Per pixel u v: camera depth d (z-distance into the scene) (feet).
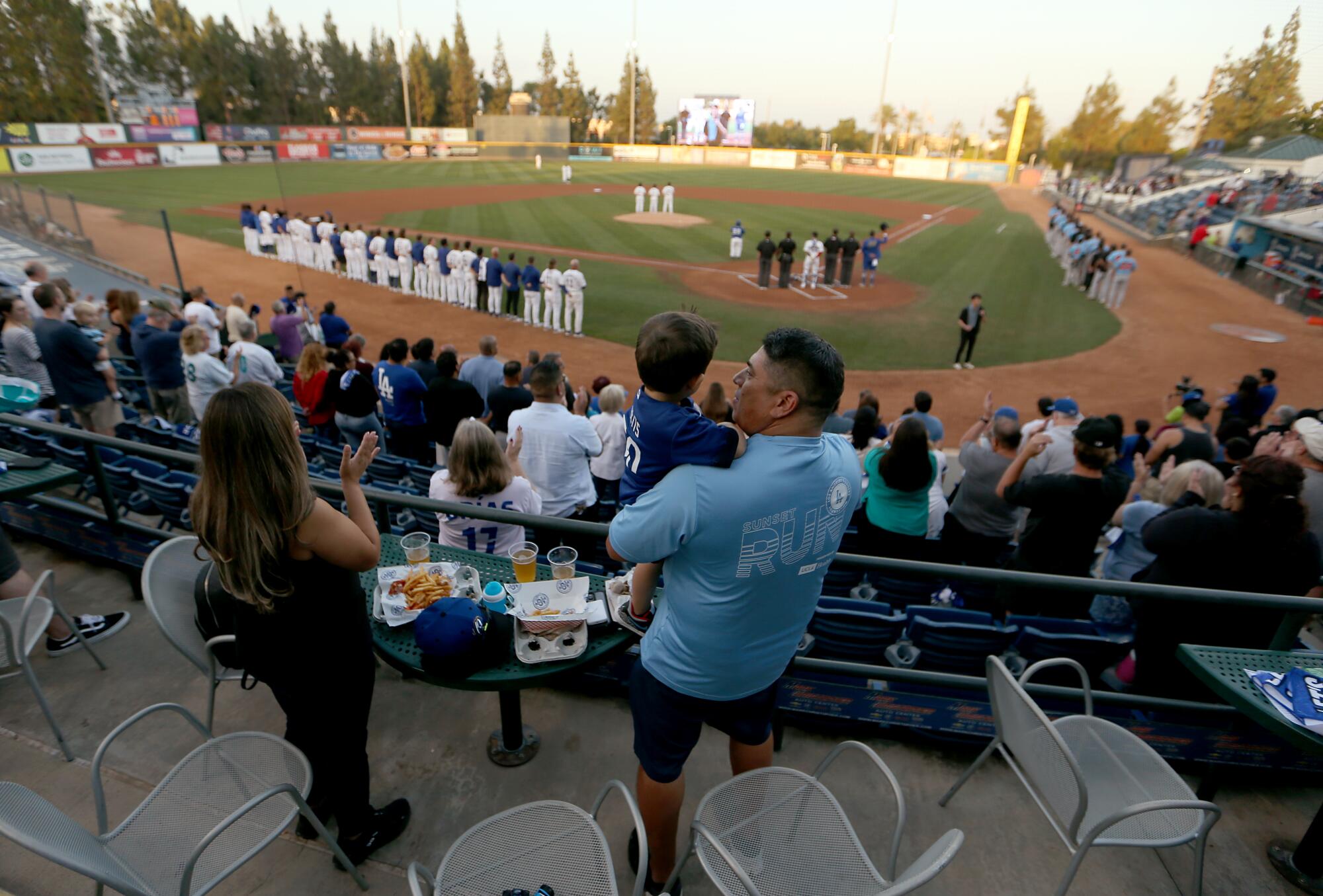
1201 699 11.35
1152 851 9.88
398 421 28.14
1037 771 8.91
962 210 135.23
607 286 68.08
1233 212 88.02
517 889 7.22
